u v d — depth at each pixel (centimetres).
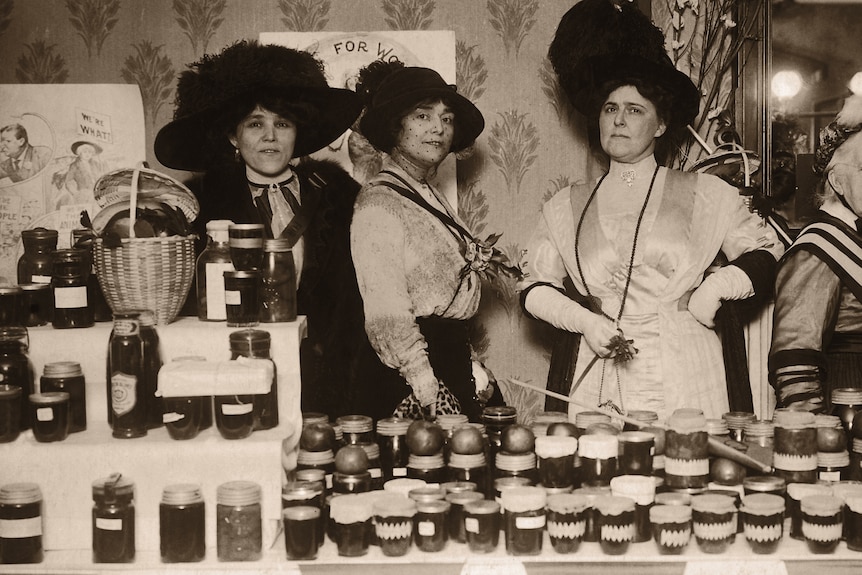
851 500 192
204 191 313
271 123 300
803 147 358
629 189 312
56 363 213
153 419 212
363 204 290
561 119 393
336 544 196
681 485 205
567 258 313
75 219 378
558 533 192
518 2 390
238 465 202
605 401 300
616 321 300
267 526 202
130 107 381
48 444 201
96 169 380
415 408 279
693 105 315
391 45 381
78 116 380
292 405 221
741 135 361
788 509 204
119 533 192
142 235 225
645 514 198
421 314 287
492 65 390
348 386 296
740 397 303
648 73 304
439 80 302
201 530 193
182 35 383
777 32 357
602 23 316
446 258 289
